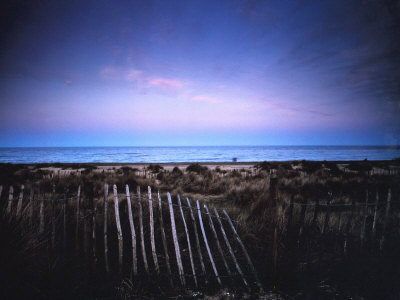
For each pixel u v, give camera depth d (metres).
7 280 2.37
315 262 3.21
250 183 9.25
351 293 2.57
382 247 3.21
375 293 2.53
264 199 5.52
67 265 2.90
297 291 2.67
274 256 2.94
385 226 3.27
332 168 15.00
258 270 3.13
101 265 3.07
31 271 2.62
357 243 3.55
